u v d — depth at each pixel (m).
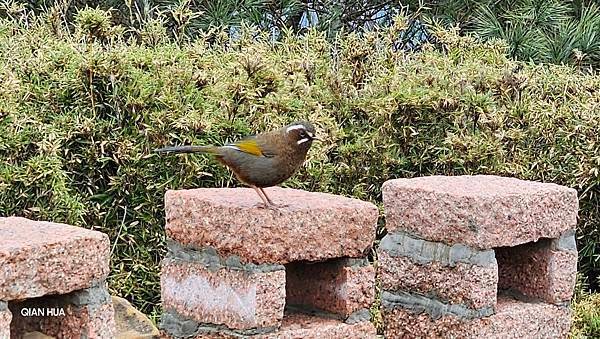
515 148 6.45
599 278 6.37
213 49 7.03
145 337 3.94
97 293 2.89
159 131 5.37
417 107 6.17
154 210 5.41
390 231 3.89
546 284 3.83
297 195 3.54
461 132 6.21
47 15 6.84
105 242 2.89
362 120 6.38
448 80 6.40
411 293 3.81
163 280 3.52
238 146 3.29
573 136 6.52
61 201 5.02
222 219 3.27
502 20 10.50
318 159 5.71
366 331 3.41
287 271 3.56
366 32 7.04
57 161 5.01
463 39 7.42
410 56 7.26
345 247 3.35
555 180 6.52
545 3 9.88
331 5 10.51
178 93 5.59
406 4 10.37
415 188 3.76
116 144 5.36
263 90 5.77
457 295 3.64
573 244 3.86
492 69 6.73
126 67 5.46
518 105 6.57
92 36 6.02
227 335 3.29
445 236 3.67
